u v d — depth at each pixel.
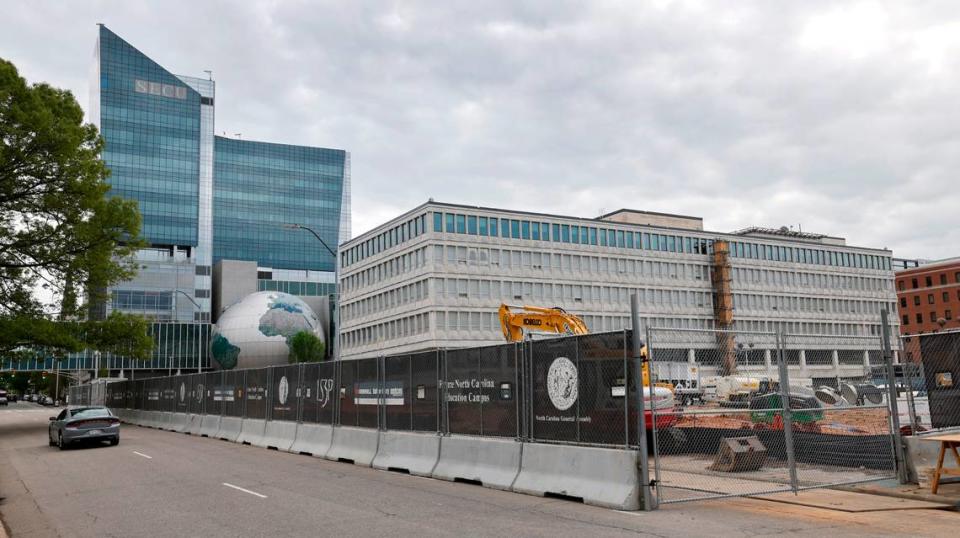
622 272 87.31
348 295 94.19
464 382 14.58
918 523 9.20
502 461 13.20
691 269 92.69
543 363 12.52
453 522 9.59
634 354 10.73
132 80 129.50
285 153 158.38
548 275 82.19
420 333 77.50
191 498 12.27
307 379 21.52
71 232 39.53
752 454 14.02
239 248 151.00
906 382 12.80
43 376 120.19
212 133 137.25
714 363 16.45
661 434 17.83
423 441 15.65
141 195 127.12
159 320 122.25
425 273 76.69
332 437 19.52
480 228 79.31
